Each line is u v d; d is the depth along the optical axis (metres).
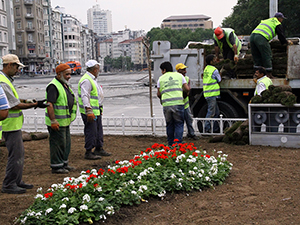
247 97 8.90
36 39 95.06
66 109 6.11
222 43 9.40
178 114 7.32
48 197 4.08
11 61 4.91
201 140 8.39
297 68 7.91
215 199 4.57
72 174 6.05
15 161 5.05
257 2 46.97
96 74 7.12
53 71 109.50
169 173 5.04
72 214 3.91
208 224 3.87
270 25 8.30
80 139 9.31
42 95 26.20
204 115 9.41
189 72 9.49
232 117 9.06
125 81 42.56
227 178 5.40
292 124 7.21
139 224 3.97
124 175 4.71
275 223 3.82
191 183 4.89
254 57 8.60
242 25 52.84
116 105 18.28
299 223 3.80
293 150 6.96
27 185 5.27
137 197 4.38
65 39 141.75
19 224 3.91
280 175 5.43
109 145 8.31
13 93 4.92
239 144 7.56
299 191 4.71
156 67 9.87
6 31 68.19
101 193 4.32
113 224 3.97
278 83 8.16
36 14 95.25
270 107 7.29
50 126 6.01
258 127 7.46
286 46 8.80
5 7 68.06
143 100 20.50
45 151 7.91
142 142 8.60
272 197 4.55
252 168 5.88
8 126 4.98
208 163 5.50
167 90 7.35
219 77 8.63
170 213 4.20
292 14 41.62
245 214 4.08
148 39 9.40
